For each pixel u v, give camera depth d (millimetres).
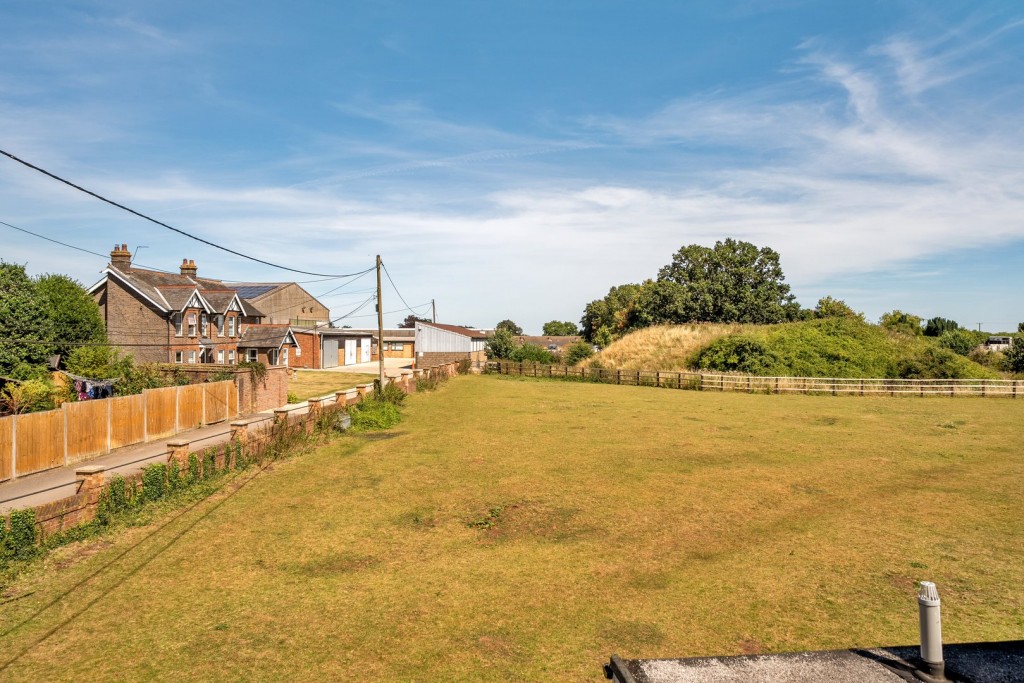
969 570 12266
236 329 49344
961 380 43781
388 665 9148
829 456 22438
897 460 21797
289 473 19750
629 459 21828
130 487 15648
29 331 30234
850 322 58469
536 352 64000
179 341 42094
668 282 77562
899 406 37000
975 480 19078
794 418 31703
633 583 11898
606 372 51406
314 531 14680
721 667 6234
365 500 17000
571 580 12055
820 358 52938
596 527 14977
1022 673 6020
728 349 53438
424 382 41375
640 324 78750
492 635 10016
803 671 6137
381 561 13023
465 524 15219
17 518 12422
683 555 13234
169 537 14141
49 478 18641
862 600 11008
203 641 9820
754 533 14500
